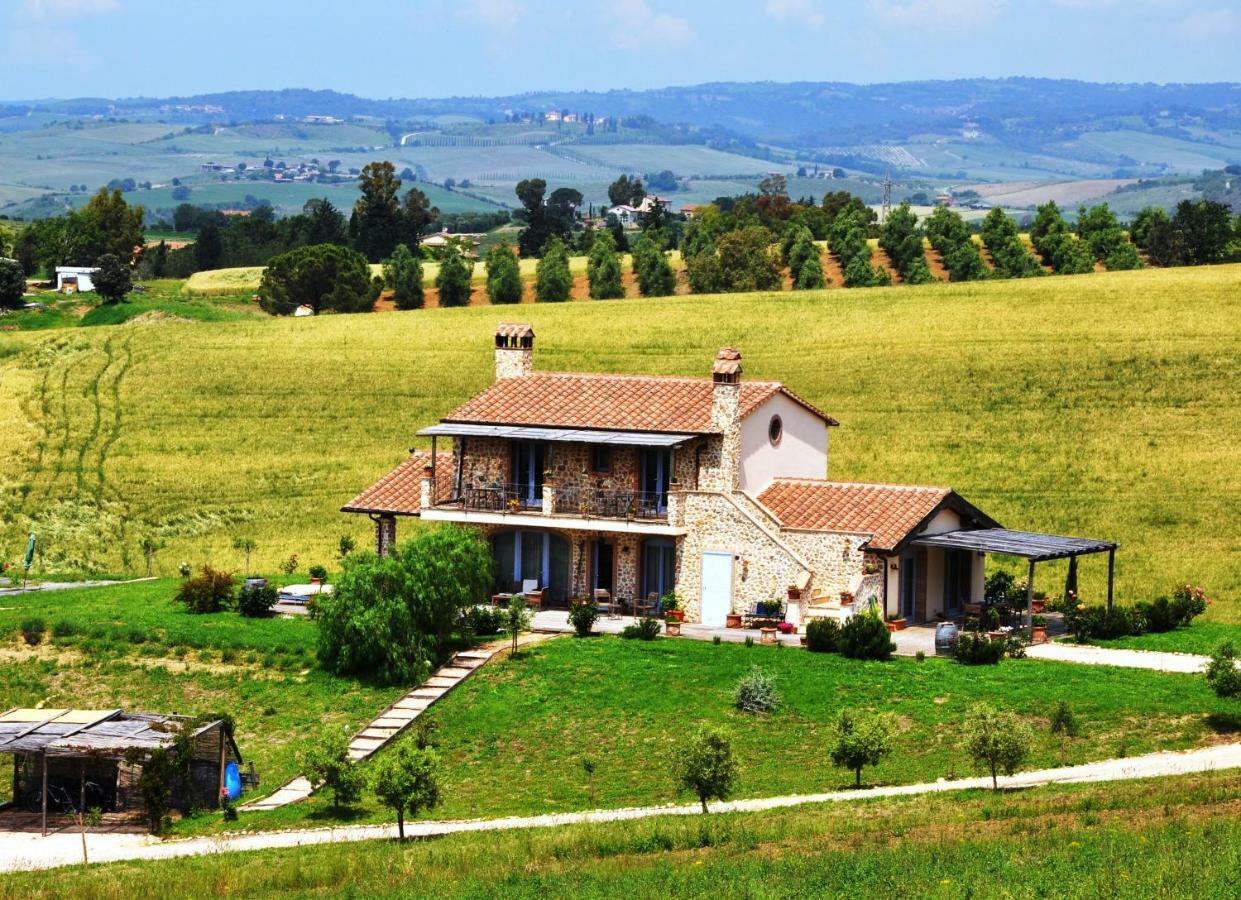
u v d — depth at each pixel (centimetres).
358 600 10119
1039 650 10256
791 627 10694
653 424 11331
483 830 7494
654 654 10119
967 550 11231
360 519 16300
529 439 11356
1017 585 12538
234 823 8112
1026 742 7519
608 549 11512
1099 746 8256
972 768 8044
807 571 10862
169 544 15750
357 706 9762
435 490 11956
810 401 19275
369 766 7925
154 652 10750
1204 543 14412
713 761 7450
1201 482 15962
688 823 7162
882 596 10838
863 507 11238
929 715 8888
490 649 10350
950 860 6081
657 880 6125
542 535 11681
